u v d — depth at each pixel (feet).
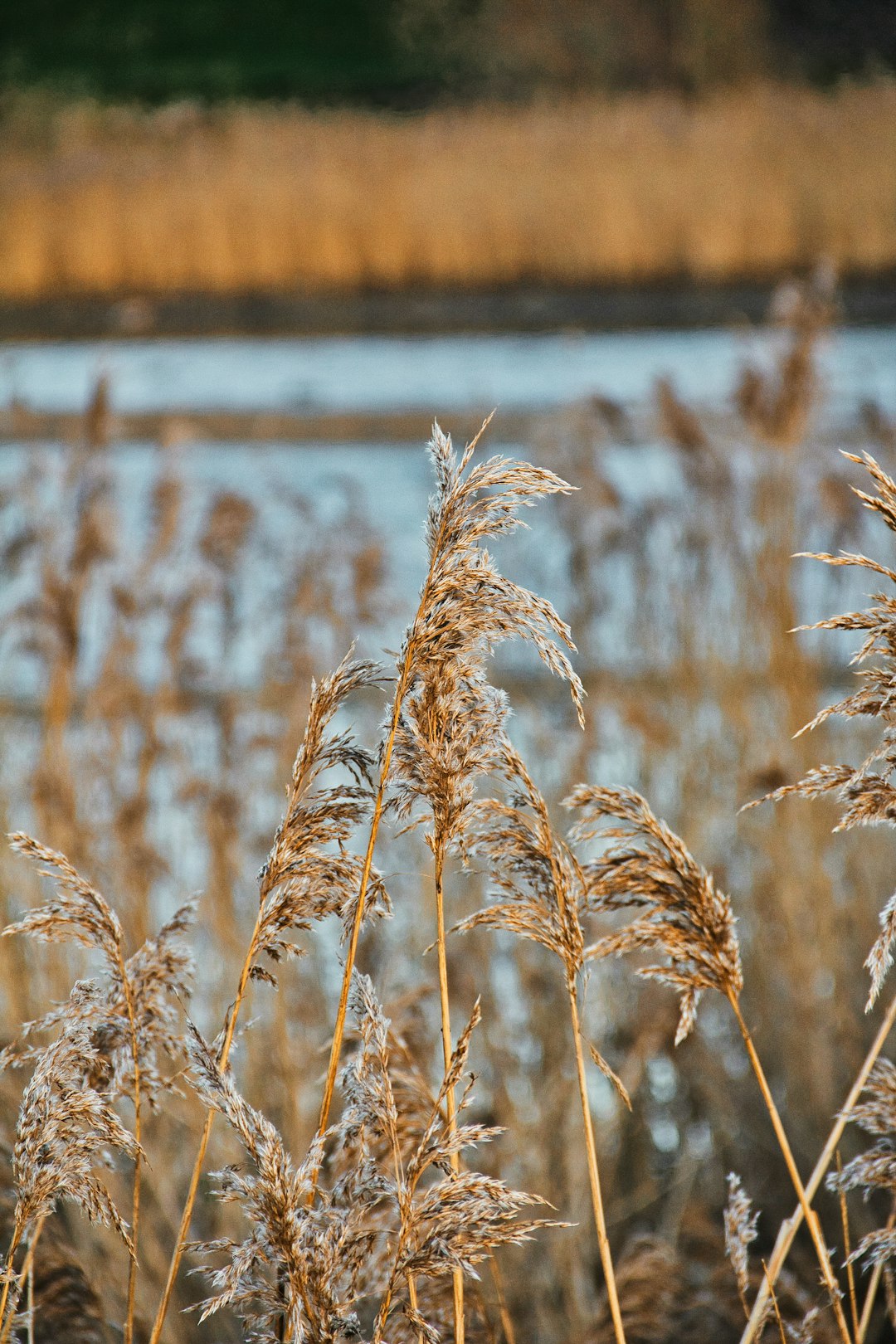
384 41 200.85
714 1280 17.07
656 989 24.25
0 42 193.16
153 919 24.97
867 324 100.58
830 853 27.81
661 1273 16.58
